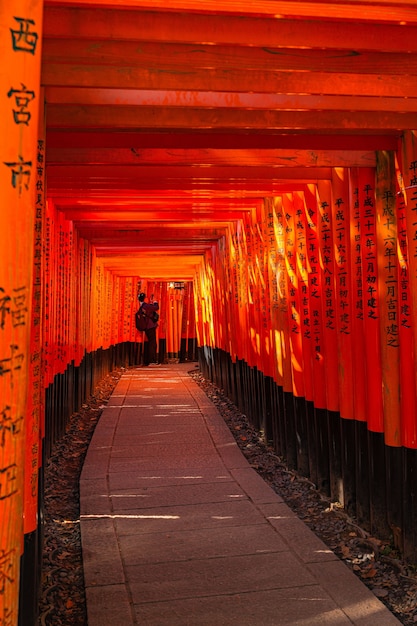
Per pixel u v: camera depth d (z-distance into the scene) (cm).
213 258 1147
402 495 386
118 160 424
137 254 1249
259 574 356
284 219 598
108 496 510
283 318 627
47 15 244
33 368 285
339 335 472
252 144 382
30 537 282
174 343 1988
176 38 250
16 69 129
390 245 398
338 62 277
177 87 273
